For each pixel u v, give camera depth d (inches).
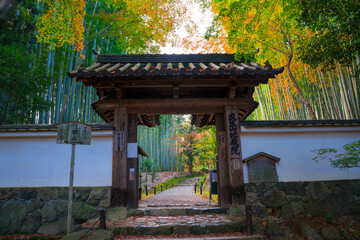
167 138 1278.3
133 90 232.2
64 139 168.2
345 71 329.7
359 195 209.5
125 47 459.5
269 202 203.6
